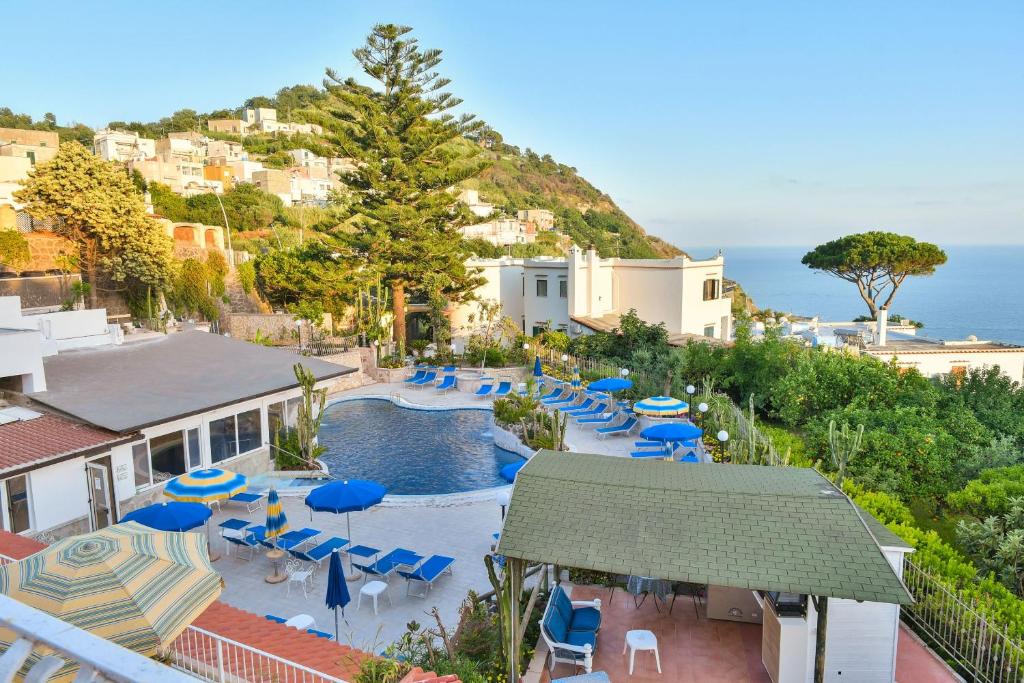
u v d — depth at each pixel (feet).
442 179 123.65
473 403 93.97
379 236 116.78
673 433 59.88
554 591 32.78
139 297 113.80
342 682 22.33
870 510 41.70
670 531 26.86
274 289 139.44
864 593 23.43
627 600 35.83
